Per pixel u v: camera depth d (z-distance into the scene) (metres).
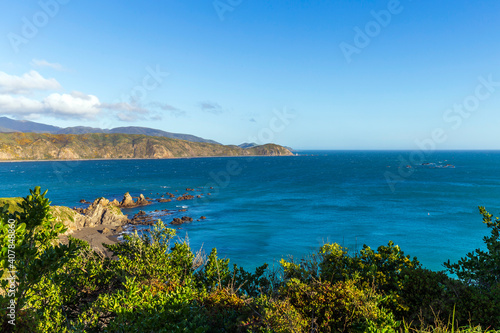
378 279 7.64
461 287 6.46
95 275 9.16
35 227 4.67
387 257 8.35
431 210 59.19
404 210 59.69
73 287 8.42
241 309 6.55
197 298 7.23
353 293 6.13
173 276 9.37
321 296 6.18
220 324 6.18
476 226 46.50
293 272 8.78
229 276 10.18
